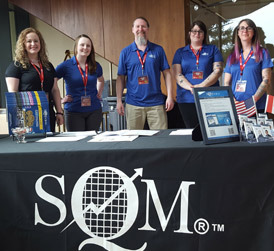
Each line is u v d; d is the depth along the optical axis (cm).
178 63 333
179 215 172
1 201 185
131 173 174
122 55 333
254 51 305
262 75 304
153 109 328
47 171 180
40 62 296
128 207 176
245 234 167
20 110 228
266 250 165
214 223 170
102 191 177
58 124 311
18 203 183
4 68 527
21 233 185
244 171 166
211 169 169
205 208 170
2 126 406
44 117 234
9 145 204
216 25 522
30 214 183
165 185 172
